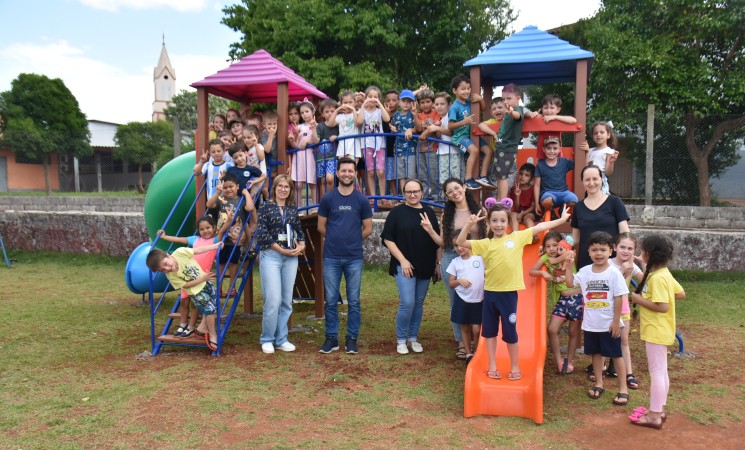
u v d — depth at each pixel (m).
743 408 4.59
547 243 5.39
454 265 5.54
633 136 11.79
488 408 4.51
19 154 18.53
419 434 4.09
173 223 9.23
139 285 8.25
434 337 6.91
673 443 3.96
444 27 18.92
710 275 10.00
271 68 7.22
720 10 12.52
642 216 11.54
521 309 5.46
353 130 6.87
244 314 8.30
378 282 10.42
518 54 6.28
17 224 14.91
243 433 4.10
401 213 5.98
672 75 12.45
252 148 6.89
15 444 3.92
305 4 17.73
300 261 8.54
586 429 4.20
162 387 5.07
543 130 6.09
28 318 7.93
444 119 6.67
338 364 5.79
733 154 11.74
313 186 7.29
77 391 4.97
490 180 6.09
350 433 4.10
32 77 31.72
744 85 11.86
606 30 13.57
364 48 18.67
